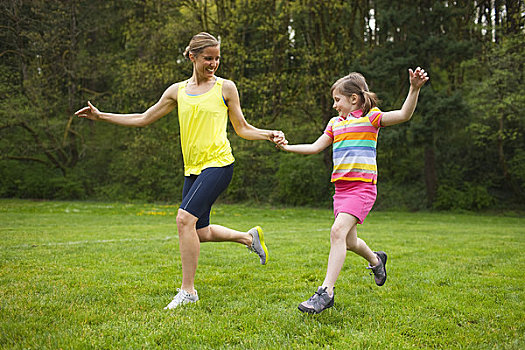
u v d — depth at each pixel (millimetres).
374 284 3754
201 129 3070
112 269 4273
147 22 20953
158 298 3221
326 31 19906
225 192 21578
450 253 5609
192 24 19281
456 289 3568
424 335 2469
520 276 4125
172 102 3303
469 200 18359
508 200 19328
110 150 24547
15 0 18969
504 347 2277
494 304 3123
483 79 17547
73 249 5602
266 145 20578
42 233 7812
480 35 18828
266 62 19938
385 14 16750
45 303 2971
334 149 3029
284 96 19141
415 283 3781
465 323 2701
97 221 11258
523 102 15789
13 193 21922
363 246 3168
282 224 11281
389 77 16984
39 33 20031
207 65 3062
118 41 25672
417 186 20625
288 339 2361
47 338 2293
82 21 22500
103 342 2273
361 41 20203
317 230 9383
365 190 2900
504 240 7352
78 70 21797
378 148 19047
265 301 3170
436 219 14492
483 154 20672
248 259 4992
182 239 2998
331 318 2744
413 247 6219
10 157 21250
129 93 21234
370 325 2625
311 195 20562
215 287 3590
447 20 16969
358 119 2939
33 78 19953
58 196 22062
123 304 3035
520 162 18766
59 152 23188
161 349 2227
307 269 4414
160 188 22766
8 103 19469
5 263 4469
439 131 16625
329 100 19578
